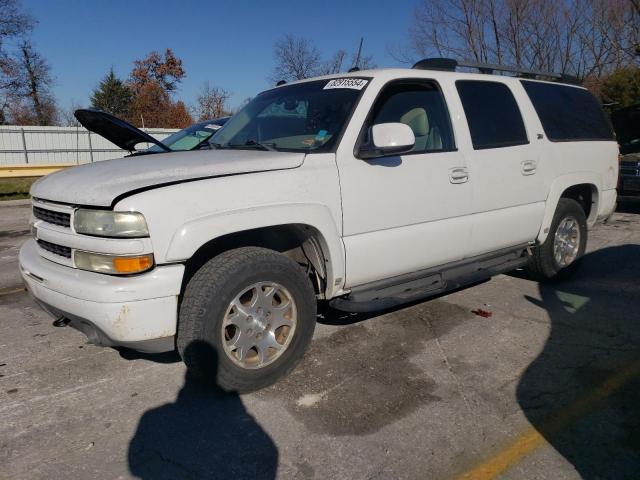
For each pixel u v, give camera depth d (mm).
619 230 8305
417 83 4066
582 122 5453
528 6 21344
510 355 3783
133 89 52719
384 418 3002
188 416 3061
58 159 26531
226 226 2980
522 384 3365
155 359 3787
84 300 2848
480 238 4355
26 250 3582
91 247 2881
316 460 2652
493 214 4426
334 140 3537
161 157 3535
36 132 26031
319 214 3336
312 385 3383
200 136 8008
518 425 2916
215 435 2877
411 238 3842
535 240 5012
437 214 3986
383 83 3824
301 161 3344
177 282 2879
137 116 46562
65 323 3303
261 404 3170
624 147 10492
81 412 3121
